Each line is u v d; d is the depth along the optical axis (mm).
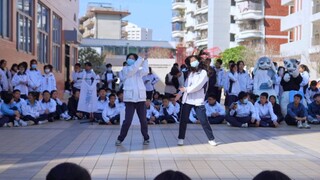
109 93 14008
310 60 34344
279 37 56875
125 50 71812
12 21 16844
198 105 9133
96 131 11281
